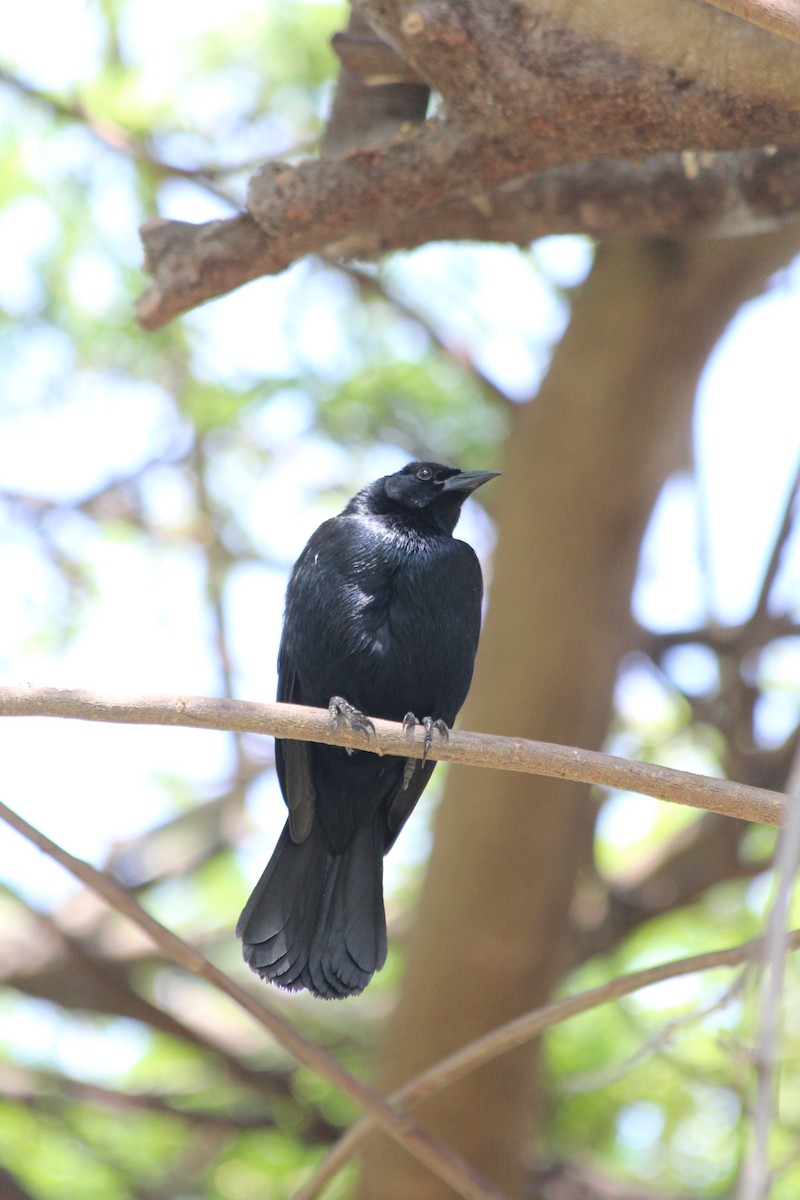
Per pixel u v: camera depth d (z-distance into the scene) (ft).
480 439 52.60
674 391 40.88
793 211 29.55
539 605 40.60
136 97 47.03
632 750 52.08
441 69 24.32
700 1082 43.01
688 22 22.58
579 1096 44.47
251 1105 45.24
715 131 24.09
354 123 29.07
